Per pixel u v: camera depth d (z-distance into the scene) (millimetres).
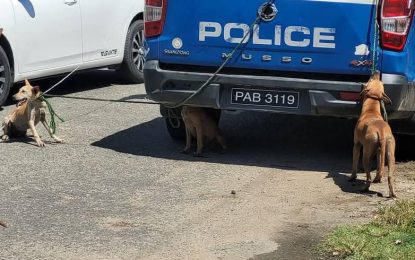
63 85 10633
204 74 6891
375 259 5090
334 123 8672
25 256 5172
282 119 8805
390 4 6500
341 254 5191
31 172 6855
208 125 7344
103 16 10086
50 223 5715
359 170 6988
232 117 8844
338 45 6598
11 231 5562
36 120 7766
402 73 6578
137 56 10766
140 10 10703
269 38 6715
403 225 5551
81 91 10227
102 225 5691
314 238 5473
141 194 6328
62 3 9500
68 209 5988
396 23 6520
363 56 6578
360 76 6656
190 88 6961
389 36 6531
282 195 6332
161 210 5988
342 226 5617
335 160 7324
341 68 6629
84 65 9922
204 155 7418
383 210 5855
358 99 6625
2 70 8883
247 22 6742
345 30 6562
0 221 5641
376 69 6574
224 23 6797
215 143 7738
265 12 6684
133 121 8656
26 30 9102
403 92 6609
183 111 7301
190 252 5262
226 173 6879
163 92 7035
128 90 10344
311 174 6879
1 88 8914
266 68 6781
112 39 10289
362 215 5879
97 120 8688
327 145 7832
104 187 6484
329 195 6336
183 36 6922
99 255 5199
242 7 6734
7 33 8883
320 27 6598
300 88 6711
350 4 6531
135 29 10672
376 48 6555
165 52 6996
